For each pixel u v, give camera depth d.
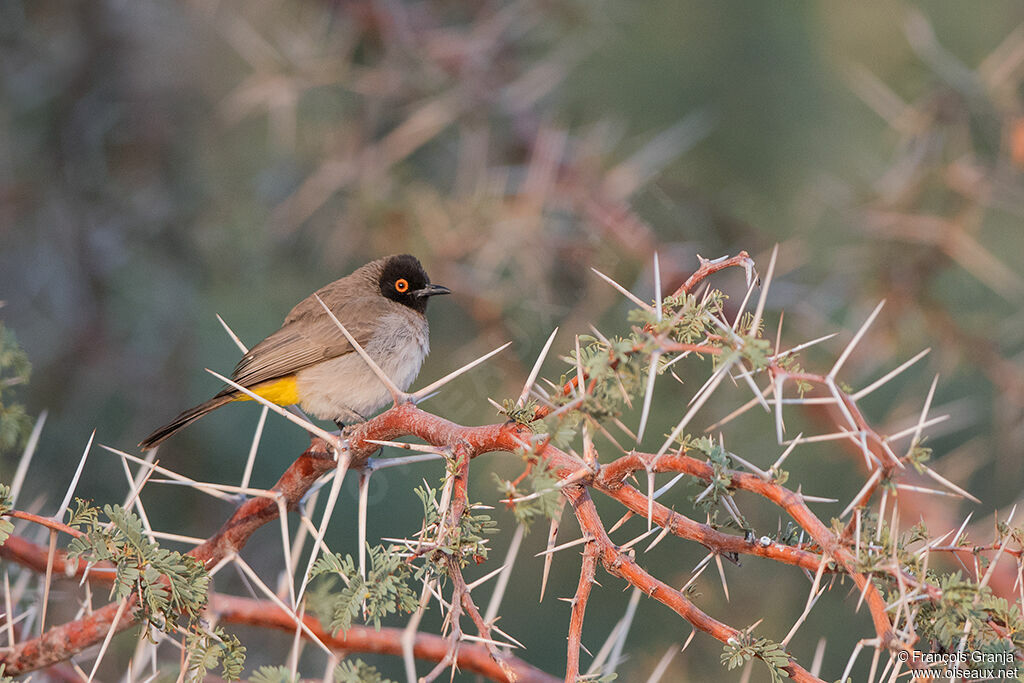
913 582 4.27
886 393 13.68
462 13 12.88
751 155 14.31
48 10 12.88
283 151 13.16
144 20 13.56
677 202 13.16
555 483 4.48
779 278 12.80
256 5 14.38
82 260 12.59
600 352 4.50
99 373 12.53
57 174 12.79
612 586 12.22
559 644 12.05
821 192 14.05
